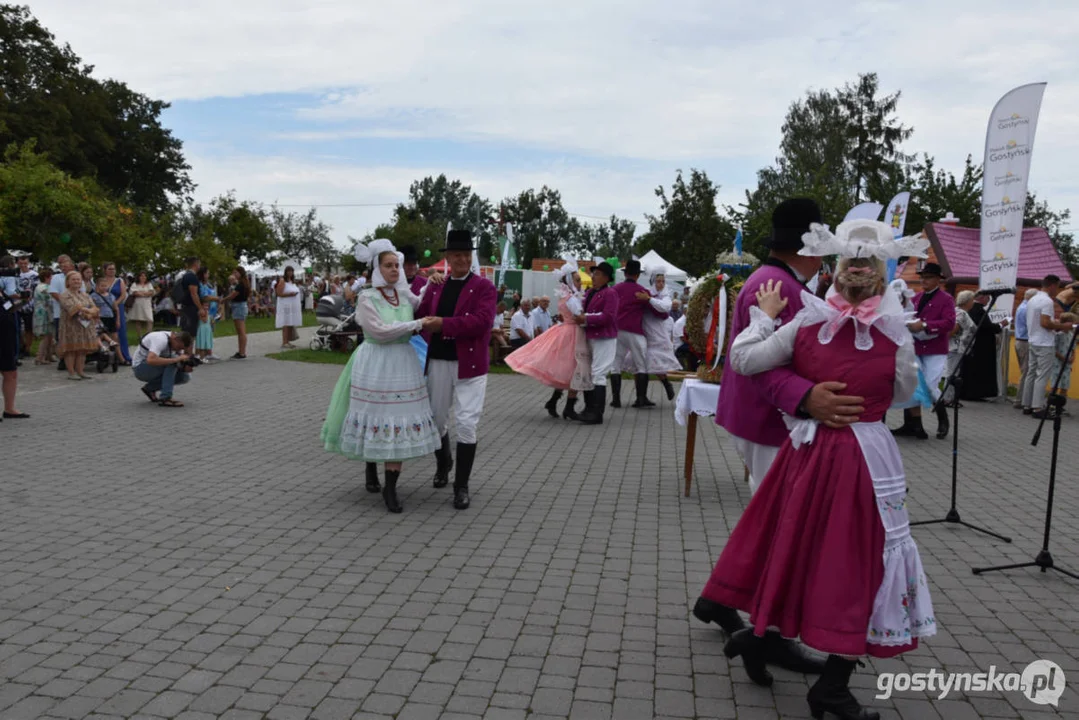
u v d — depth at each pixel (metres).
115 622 4.07
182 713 3.25
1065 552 5.49
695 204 37.88
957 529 6.01
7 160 23.62
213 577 4.71
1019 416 12.00
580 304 10.12
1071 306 11.50
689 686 3.55
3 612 4.16
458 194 100.94
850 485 3.11
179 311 16.23
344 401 6.26
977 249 21.97
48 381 12.48
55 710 3.24
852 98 45.94
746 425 3.87
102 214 23.70
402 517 6.00
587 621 4.21
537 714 3.30
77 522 5.67
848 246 3.15
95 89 45.69
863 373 3.15
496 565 5.02
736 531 3.45
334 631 4.03
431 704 3.36
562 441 9.13
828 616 3.04
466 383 6.33
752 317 3.44
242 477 7.05
